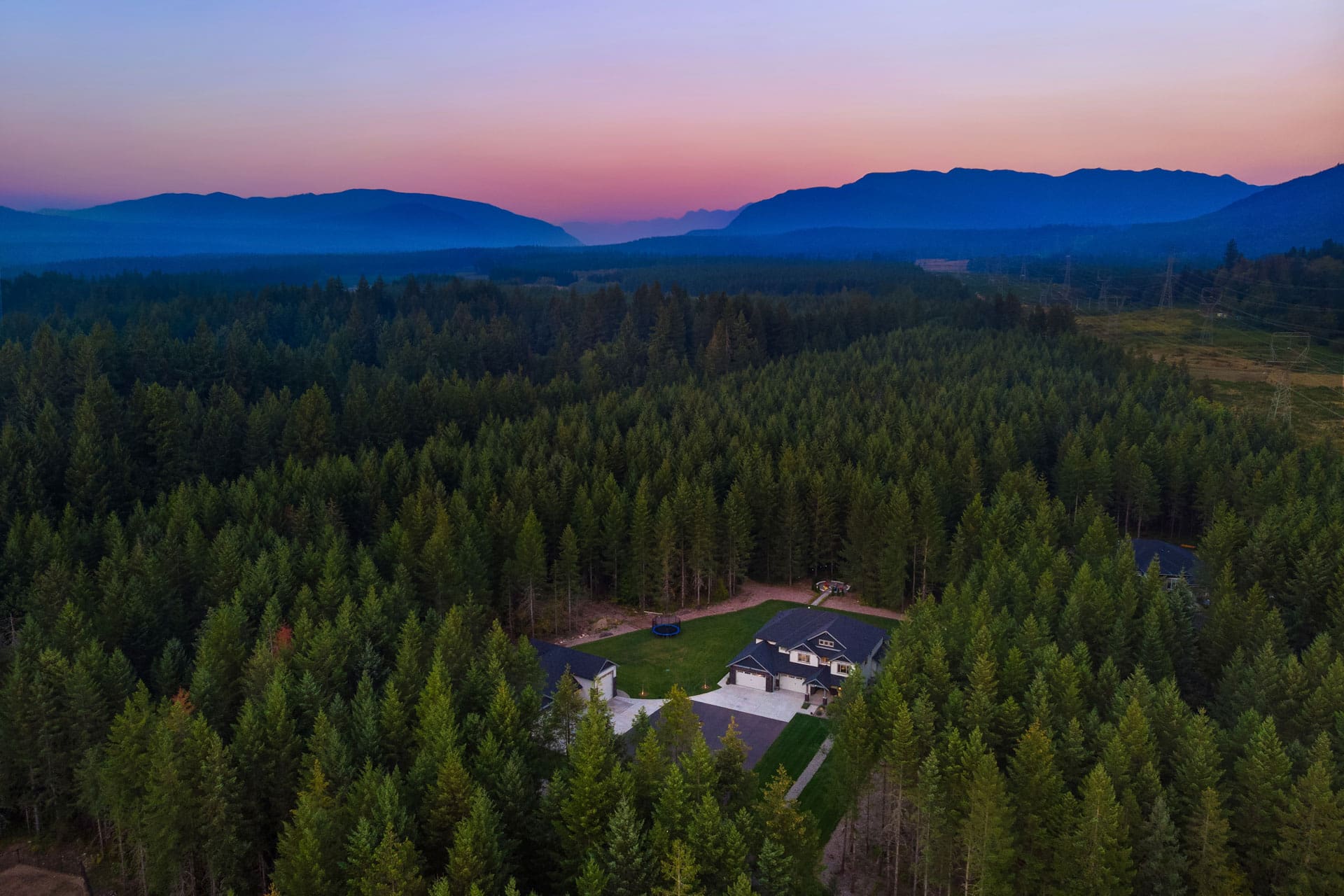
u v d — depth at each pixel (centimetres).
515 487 9900
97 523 8369
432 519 8881
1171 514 11662
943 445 11819
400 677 5916
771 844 4197
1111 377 16850
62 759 5519
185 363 14338
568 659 7631
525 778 4875
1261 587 8025
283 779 5066
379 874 4062
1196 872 4359
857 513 10012
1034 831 4619
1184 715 5244
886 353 18862
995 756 5184
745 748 4934
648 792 4700
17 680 5441
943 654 5903
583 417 13362
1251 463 11044
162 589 7212
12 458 9125
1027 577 7581
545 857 4669
